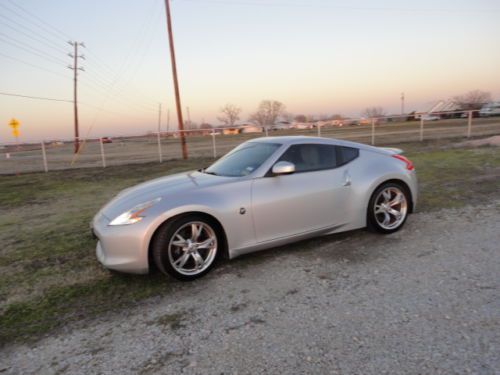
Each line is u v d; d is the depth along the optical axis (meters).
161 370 2.14
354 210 4.09
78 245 4.63
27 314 2.91
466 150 12.66
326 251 3.89
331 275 3.31
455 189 6.54
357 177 4.12
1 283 3.56
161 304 2.97
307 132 26.08
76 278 3.58
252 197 3.55
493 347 2.16
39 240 4.96
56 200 8.16
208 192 3.44
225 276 3.42
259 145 4.27
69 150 39.25
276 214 3.66
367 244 4.04
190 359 2.23
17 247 4.70
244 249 3.56
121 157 21.23
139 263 3.19
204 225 3.38
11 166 18.69
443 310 2.60
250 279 3.33
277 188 3.69
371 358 2.12
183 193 3.39
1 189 10.12
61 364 2.26
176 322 2.68
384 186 4.25
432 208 5.36
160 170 12.59
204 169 4.54
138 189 3.88
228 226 3.44
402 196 4.37
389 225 4.34
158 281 3.39
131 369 2.17
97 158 21.88
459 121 37.38
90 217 6.18
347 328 2.45
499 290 2.84
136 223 3.17
